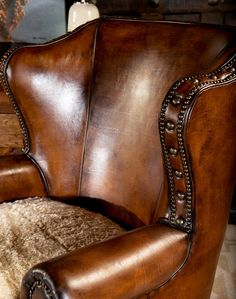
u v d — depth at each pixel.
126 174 1.47
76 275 0.95
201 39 1.35
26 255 1.30
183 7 2.65
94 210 1.59
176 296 1.24
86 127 1.58
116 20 1.58
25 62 1.58
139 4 2.68
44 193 1.67
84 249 1.04
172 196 1.19
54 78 1.58
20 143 2.45
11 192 1.60
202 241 1.23
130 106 1.47
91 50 1.58
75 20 2.29
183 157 1.12
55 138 1.62
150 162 1.39
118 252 1.04
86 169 1.58
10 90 1.63
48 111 1.61
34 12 2.60
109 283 0.98
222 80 1.13
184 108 1.06
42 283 0.95
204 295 1.36
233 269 2.26
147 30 1.49
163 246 1.12
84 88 1.58
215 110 1.13
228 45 1.25
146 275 1.07
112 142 1.51
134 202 1.44
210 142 1.15
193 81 1.09
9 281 1.20
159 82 1.40
